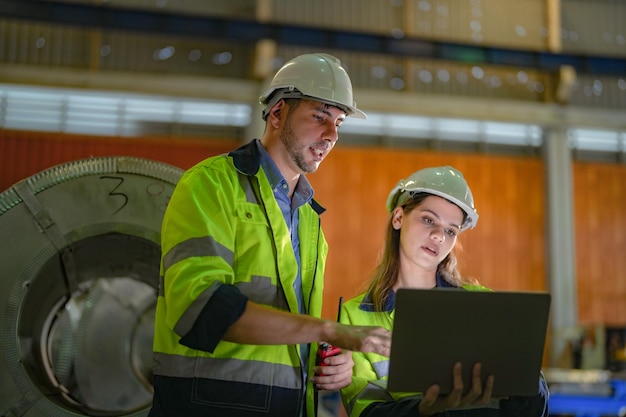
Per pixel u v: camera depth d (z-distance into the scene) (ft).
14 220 8.46
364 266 35.27
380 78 36.68
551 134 37.63
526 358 6.28
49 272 8.89
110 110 34.40
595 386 22.63
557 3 37.93
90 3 32.53
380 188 36.09
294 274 6.93
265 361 6.62
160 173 8.99
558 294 36.42
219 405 6.41
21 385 8.21
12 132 33.14
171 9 34.76
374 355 7.91
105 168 8.87
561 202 37.22
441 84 37.27
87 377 10.00
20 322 8.46
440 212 8.02
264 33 33.78
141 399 10.14
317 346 7.29
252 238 6.80
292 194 7.54
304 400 7.08
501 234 36.83
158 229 8.83
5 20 33.60
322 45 34.19
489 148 37.96
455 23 37.14
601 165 38.50
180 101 34.83
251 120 34.71
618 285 37.45
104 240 9.07
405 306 5.88
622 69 37.17
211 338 5.91
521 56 36.17
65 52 33.99
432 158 36.83
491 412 7.05
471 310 6.02
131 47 34.68
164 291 6.59
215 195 6.68
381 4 36.65
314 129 7.16
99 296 10.16
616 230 37.96
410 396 7.38
